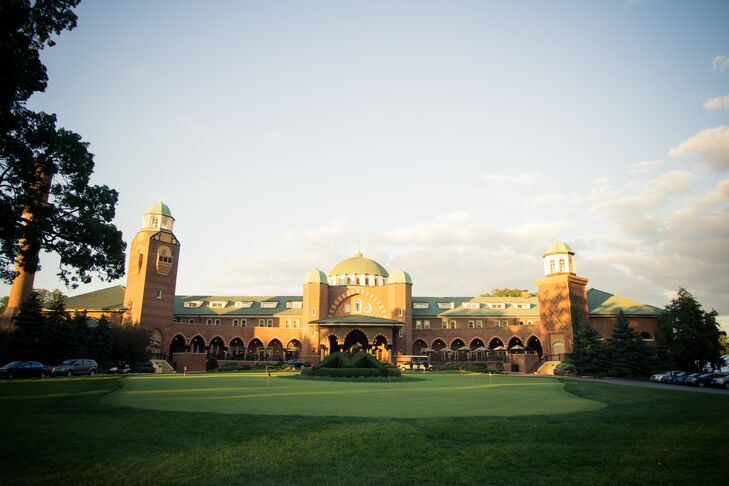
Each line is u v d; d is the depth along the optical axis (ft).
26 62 62.49
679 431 41.32
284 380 114.83
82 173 84.79
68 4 67.92
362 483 28.04
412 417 47.98
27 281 184.34
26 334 158.30
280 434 38.73
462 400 66.44
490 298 276.41
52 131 77.10
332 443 36.09
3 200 75.25
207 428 41.09
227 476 28.84
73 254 86.69
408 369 201.98
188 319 258.37
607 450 35.01
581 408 57.16
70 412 49.75
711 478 29.60
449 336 246.06
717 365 164.04
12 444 35.42
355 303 253.85
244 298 275.18
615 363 160.86
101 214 90.63
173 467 30.35
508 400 66.74
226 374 157.28
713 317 161.89
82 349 168.55
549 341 208.74
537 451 34.50
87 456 32.53
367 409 55.01
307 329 239.30
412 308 269.44
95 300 230.68
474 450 34.65
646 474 30.12
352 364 135.23
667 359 162.09
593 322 214.90
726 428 42.98
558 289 209.05
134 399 64.28
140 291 212.84
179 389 82.07
